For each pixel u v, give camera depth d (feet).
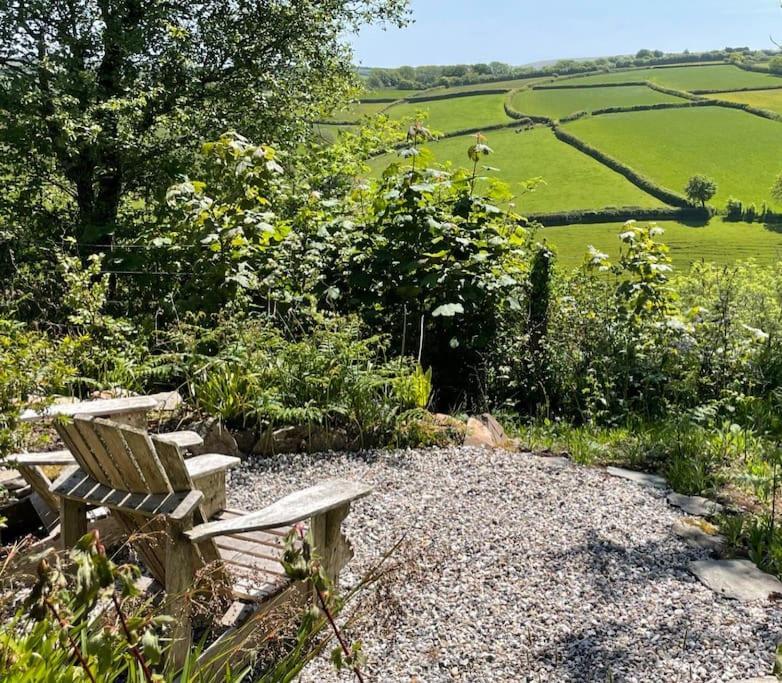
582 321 25.66
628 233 27.63
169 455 9.14
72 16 35.83
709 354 25.34
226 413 18.45
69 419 9.77
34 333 15.52
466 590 12.06
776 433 21.97
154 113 38.06
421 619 11.19
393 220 25.76
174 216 25.99
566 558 13.24
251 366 19.29
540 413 23.22
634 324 26.11
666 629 11.25
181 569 9.12
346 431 18.60
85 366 19.98
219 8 40.86
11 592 8.57
